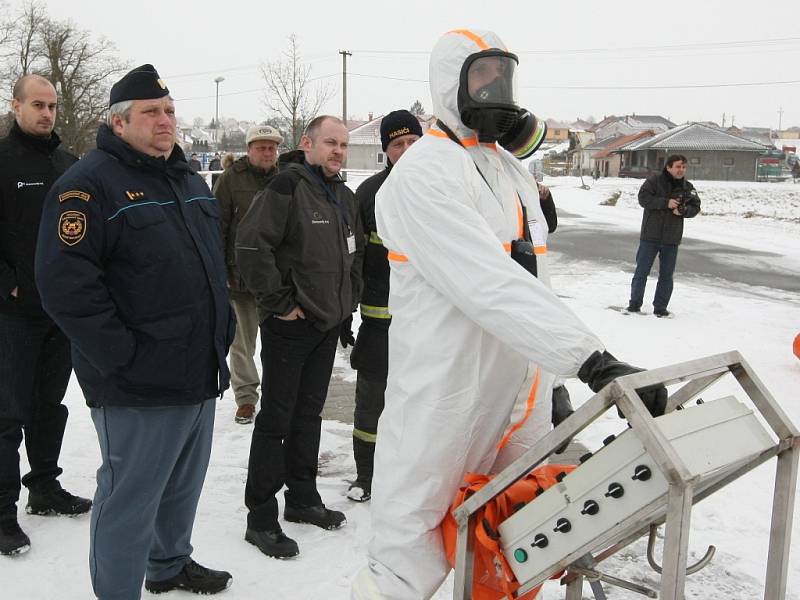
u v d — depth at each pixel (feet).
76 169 8.95
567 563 6.55
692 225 75.92
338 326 12.78
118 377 9.06
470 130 7.86
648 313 30.89
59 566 11.21
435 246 7.22
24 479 12.93
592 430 17.12
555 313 6.65
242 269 11.73
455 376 7.45
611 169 255.91
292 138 110.01
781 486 6.89
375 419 13.75
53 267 8.66
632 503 6.04
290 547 11.67
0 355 11.87
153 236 9.15
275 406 11.84
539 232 8.32
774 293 36.35
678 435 6.07
